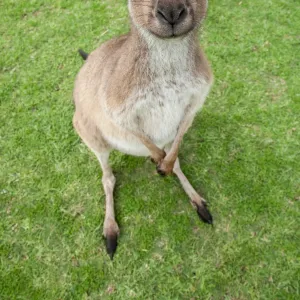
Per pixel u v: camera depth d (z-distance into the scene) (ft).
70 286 2.63
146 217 2.90
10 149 3.32
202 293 2.54
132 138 2.54
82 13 4.39
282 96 3.49
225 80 3.65
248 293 2.52
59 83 3.77
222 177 3.07
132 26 2.10
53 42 4.14
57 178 3.14
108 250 2.72
